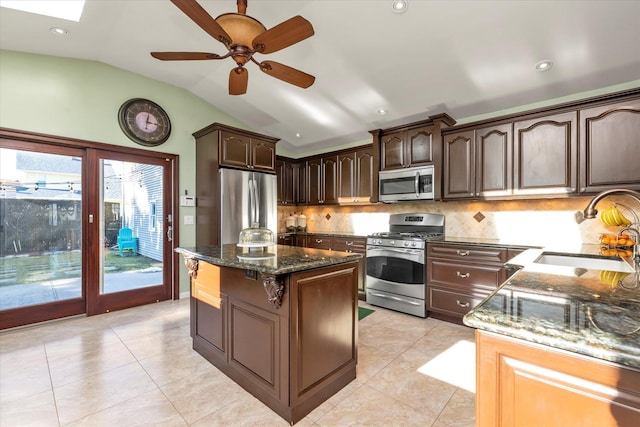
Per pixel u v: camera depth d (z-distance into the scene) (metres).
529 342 0.71
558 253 2.23
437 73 2.91
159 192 3.87
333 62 3.00
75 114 3.19
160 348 2.52
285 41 1.77
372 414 1.72
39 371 2.15
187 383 2.02
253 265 1.64
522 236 3.19
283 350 1.67
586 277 1.21
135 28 2.72
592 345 0.61
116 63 3.39
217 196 3.78
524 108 3.16
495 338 0.76
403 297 3.47
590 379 0.64
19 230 2.97
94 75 3.32
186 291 4.06
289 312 1.63
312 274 1.75
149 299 3.76
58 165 3.16
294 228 5.37
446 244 3.17
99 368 2.20
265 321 1.79
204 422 1.65
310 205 5.13
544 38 2.30
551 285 1.07
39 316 3.04
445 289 3.17
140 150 3.66
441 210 3.83
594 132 2.54
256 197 4.10
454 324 3.13
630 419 0.59
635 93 2.36
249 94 3.96
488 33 2.34
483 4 2.10
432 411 1.75
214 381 2.04
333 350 1.90
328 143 5.09
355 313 2.07
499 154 3.03
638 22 2.04
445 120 3.47
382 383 2.03
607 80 2.63
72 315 3.23
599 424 0.63
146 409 1.75
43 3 2.29
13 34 2.57
